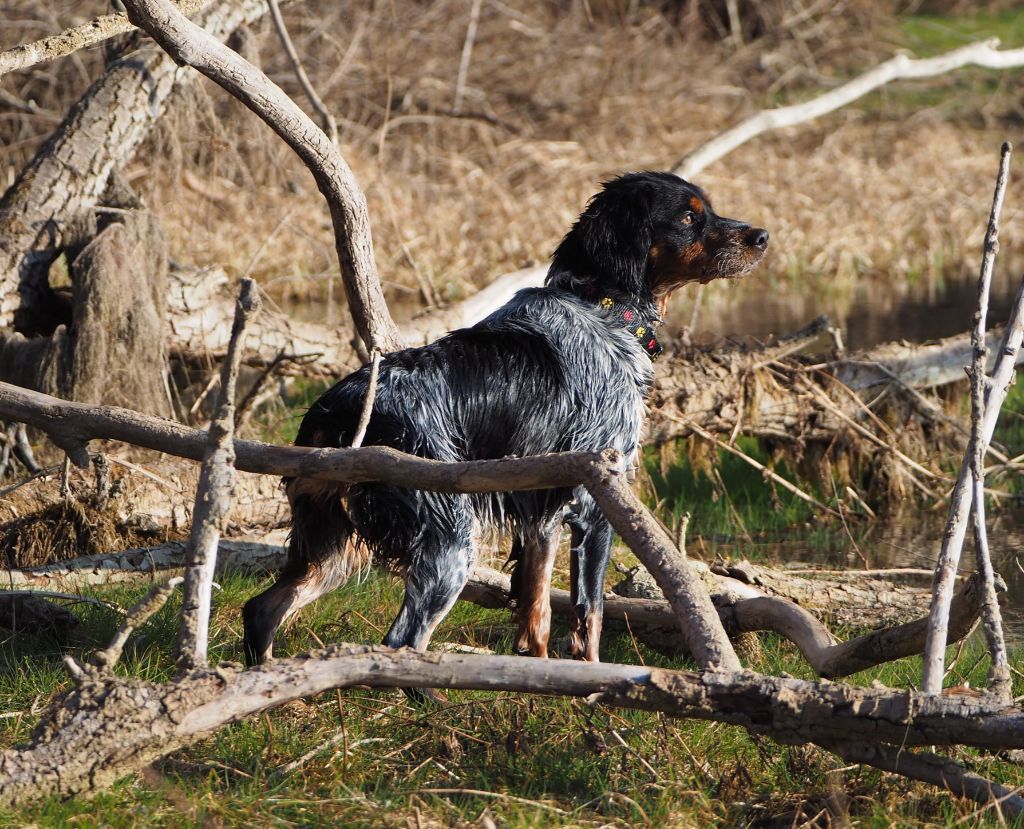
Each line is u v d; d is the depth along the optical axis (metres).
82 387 11.54
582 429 8.25
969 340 14.09
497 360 7.92
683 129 31.19
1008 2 43.19
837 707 5.61
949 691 5.94
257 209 21.75
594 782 6.21
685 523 9.06
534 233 23.84
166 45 9.34
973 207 28.00
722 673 5.77
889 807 5.87
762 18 37.34
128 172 20.05
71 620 8.51
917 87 35.38
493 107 30.50
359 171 24.50
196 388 13.59
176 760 6.33
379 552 7.51
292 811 5.78
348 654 5.91
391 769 6.38
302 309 20.66
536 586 8.27
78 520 10.09
